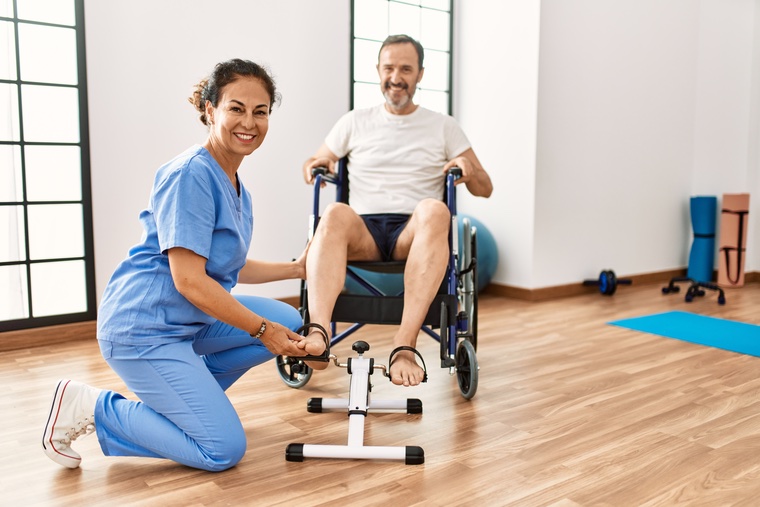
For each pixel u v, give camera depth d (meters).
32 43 2.78
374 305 2.02
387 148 2.38
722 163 4.74
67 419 1.54
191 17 3.07
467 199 4.27
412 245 2.01
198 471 1.57
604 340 2.96
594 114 4.11
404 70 2.30
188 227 1.40
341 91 3.60
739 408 2.05
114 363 1.51
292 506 1.40
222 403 1.53
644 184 4.48
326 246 1.98
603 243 4.27
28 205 2.82
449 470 1.59
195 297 1.43
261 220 3.36
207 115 1.54
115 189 2.96
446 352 1.94
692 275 4.66
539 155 3.83
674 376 2.40
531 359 2.63
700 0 4.70
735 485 1.51
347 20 3.59
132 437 1.53
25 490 1.47
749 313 3.57
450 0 4.19
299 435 1.82
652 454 1.69
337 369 2.48
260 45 3.28
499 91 3.99
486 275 3.87
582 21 3.96
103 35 2.87
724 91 4.70
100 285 2.96
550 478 1.54
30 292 2.85
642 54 4.36
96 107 2.88
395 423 1.92
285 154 3.41
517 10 3.84
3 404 2.07
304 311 2.05
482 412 2.01
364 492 1.47
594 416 1.98
